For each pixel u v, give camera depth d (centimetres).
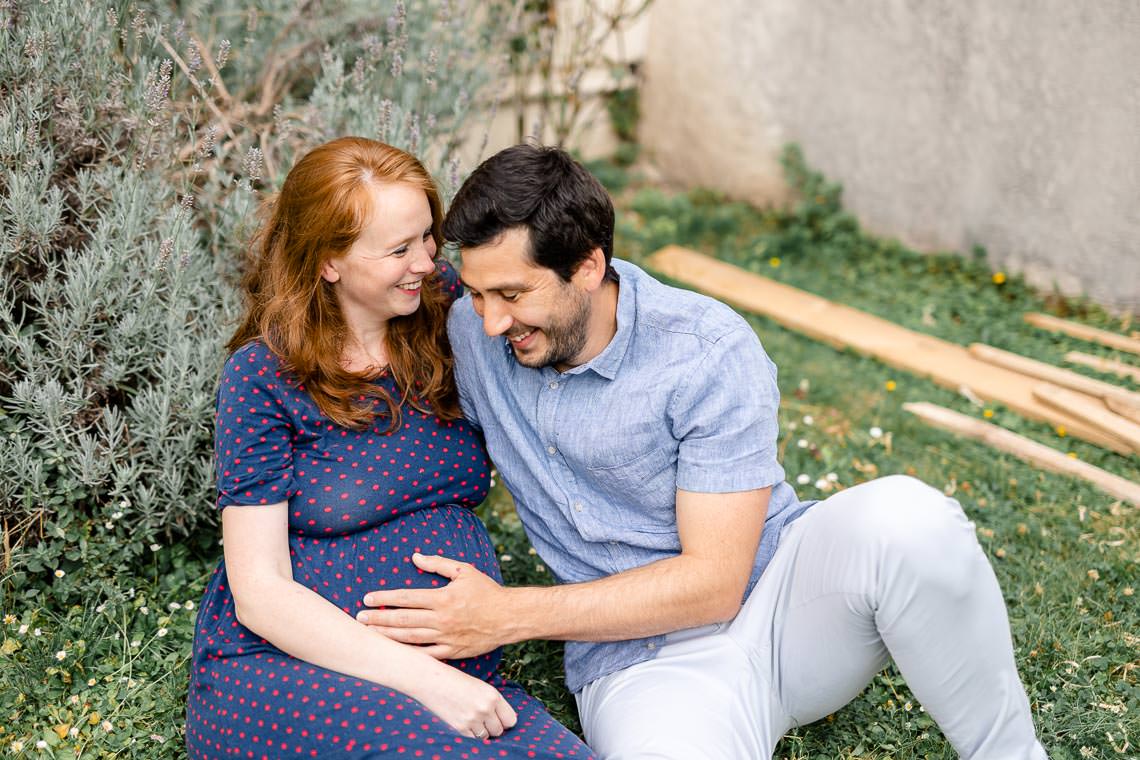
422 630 219
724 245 562
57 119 302
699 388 220
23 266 291
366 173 220
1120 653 273
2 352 287
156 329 295
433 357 241
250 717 210
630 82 645
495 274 208
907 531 203
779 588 230
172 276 289
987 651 209
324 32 380
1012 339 452
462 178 340
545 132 589
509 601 222
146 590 288
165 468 283
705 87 609
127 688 259
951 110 507
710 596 220
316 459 229
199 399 281
